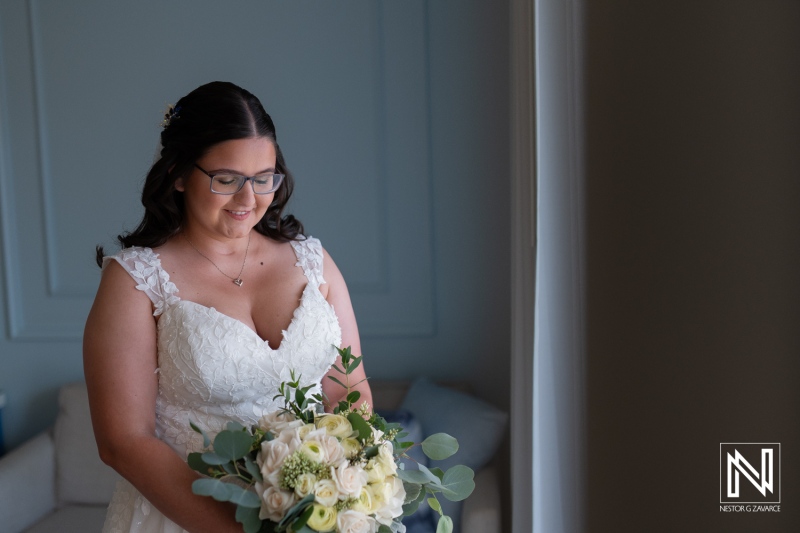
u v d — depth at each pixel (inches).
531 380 72.7
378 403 121.6
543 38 65.5
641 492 54.0
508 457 124.0
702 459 47.6
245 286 66.2
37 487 118.0
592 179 58.5
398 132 122.3
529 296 72.7
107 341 60.2
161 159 62.0
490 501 99.1
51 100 126.6
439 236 124.0
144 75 125.1
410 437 107.3
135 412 59.4
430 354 125.9
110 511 66.1
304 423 53.7
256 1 122.3
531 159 68.6
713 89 45.4
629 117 53.8
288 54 122.7
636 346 54.0
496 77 120.3
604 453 58.8
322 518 47.7
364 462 50.9
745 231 44.4
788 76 42.1
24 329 131.0
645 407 52.7
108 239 128.3
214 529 56.0
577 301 65.7
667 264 49.9
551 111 65.6
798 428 43.4
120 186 127.3
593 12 57.1
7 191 128.5
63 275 129.7
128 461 57.6
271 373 62.9
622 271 55.9
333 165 123.8
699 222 46.9
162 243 64.7
